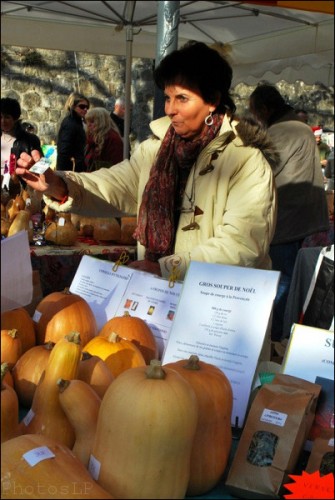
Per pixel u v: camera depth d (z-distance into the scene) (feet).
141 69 42.22
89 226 13.67
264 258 7.57
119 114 27.68
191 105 7.30
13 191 15.26
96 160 19.94
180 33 20.15
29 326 6.06
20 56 41.42
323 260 6.72
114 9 18.83
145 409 3.93
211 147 7.36
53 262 11.57
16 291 5.24
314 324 6.71
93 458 4.15
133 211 8.90
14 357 5.63
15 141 18.94
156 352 6.22
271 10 17.22
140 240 7.96
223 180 7.34
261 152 7.45
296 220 13.16
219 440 4.41
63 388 4.50
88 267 7.37
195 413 4.08
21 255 5.21
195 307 5.52
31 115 42.27
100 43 20.16
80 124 21.03
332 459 4.30
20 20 19.26
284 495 4.16
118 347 5.50
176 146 7.73
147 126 42.09
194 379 4.43
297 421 4.37
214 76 7.29
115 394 4.09
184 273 6.95
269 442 4.34
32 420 4.68
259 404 4.54
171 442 3.94
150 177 7.94
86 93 42.68
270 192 7.30
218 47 20.25
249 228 7.11
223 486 4.49
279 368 5.58
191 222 7.62
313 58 20.08
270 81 21.95
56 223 12.82
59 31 19.70
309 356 4.94
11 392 4.54
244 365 5.15
